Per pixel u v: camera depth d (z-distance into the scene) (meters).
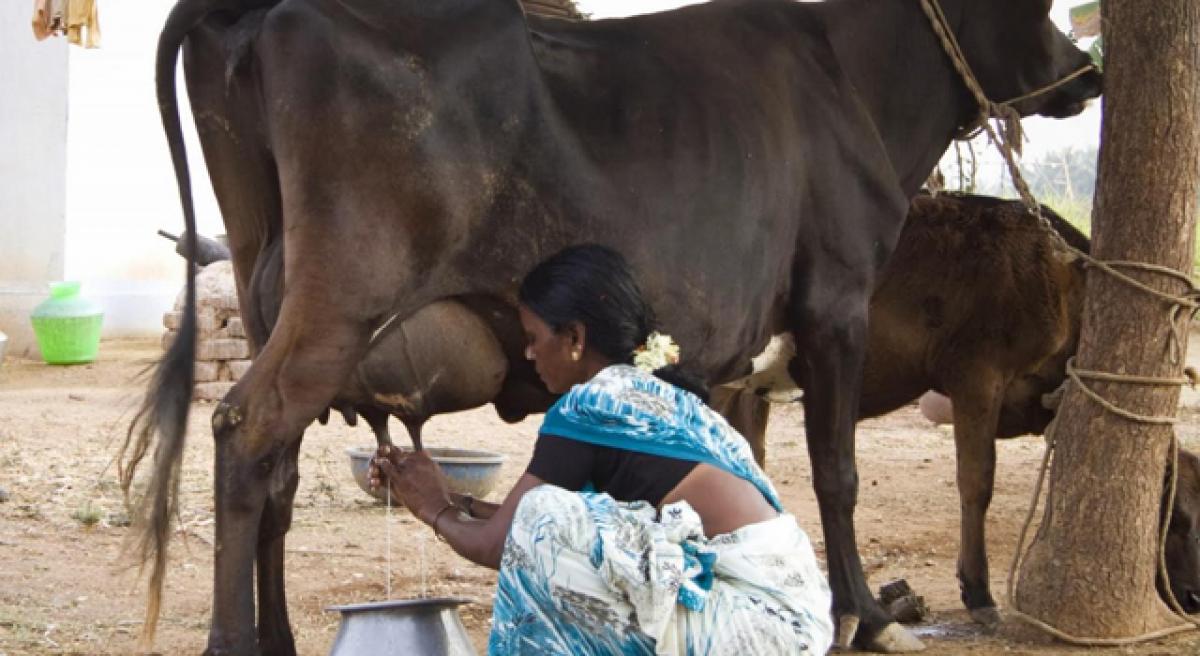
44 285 15.95
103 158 16.95
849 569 5.82
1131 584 5.93
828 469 5.80
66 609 6.10
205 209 17.83
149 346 16.61
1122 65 5.96
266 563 4.87
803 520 8.71
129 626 5.87
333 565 7.14
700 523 3.23
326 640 5.77
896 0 6.14
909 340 6.83
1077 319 6.71
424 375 4.65
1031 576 6.09
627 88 5.02
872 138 5.83
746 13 5.68
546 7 6.36
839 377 5.77
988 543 8.13
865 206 5.79
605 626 3.24
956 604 6.79
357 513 8.49
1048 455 6.20
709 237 5.05
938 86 6.32
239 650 4.20
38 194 16.02
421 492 3.65
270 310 4.59
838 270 5.72
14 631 5.65
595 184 4.77
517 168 4.63
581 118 4.84
